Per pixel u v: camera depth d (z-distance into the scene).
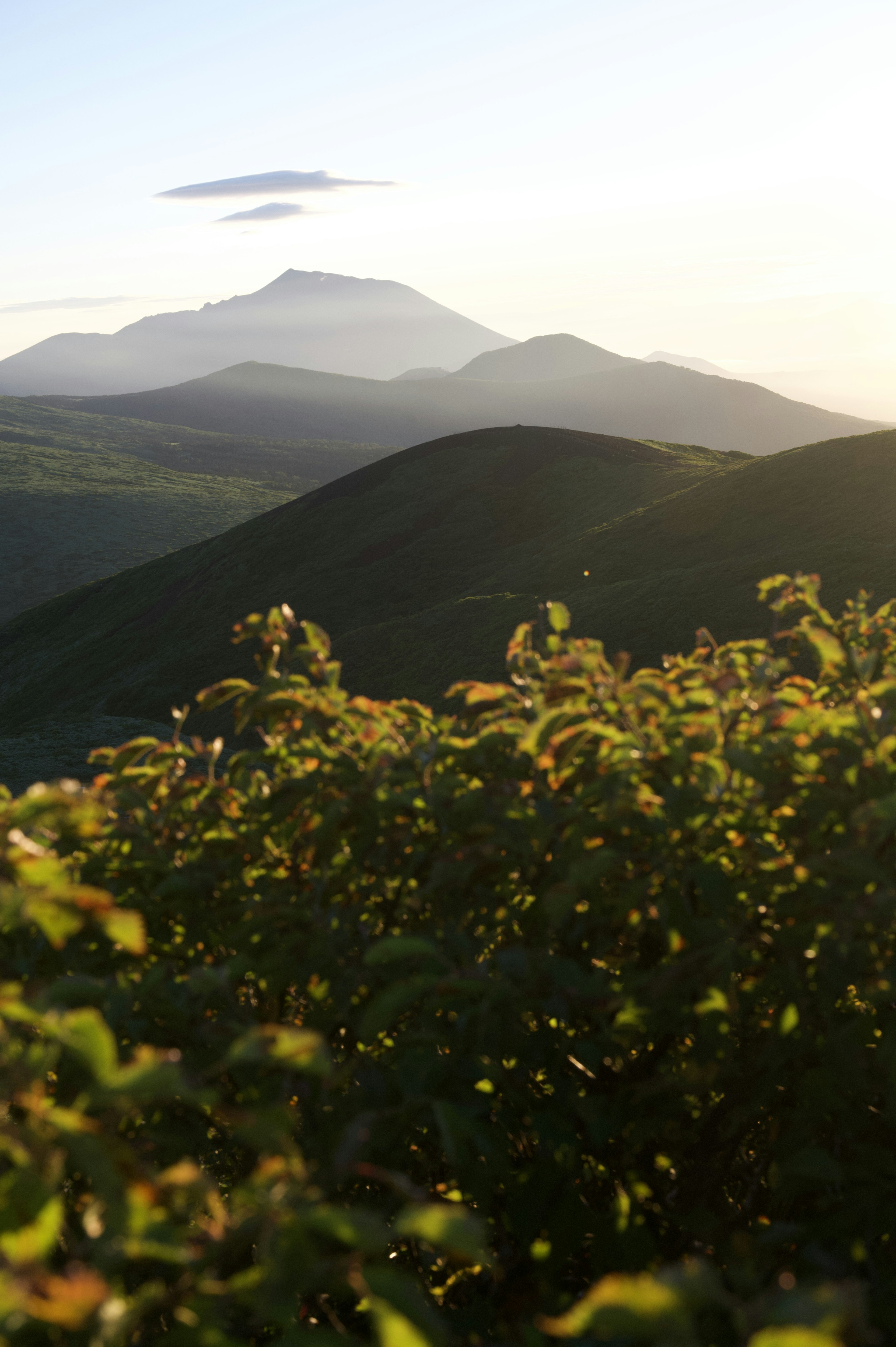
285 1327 1.22
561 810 2.13
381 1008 1.69
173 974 2.19
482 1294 2.10
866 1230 1.83
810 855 2.03
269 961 2.04
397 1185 1.32
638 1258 1.86
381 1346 1.10
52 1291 1.01
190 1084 1.36
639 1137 2.01
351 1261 1.26
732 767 2.09
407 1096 1.80
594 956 2.19
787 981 1.94
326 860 2.24
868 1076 1.96
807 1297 0.98
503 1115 2.06
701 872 1.93
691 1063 1.98
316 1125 2.02
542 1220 1.90
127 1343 1.60
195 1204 1.46
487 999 1.80
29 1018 1.35
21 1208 1.16
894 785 1.99
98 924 1.49
